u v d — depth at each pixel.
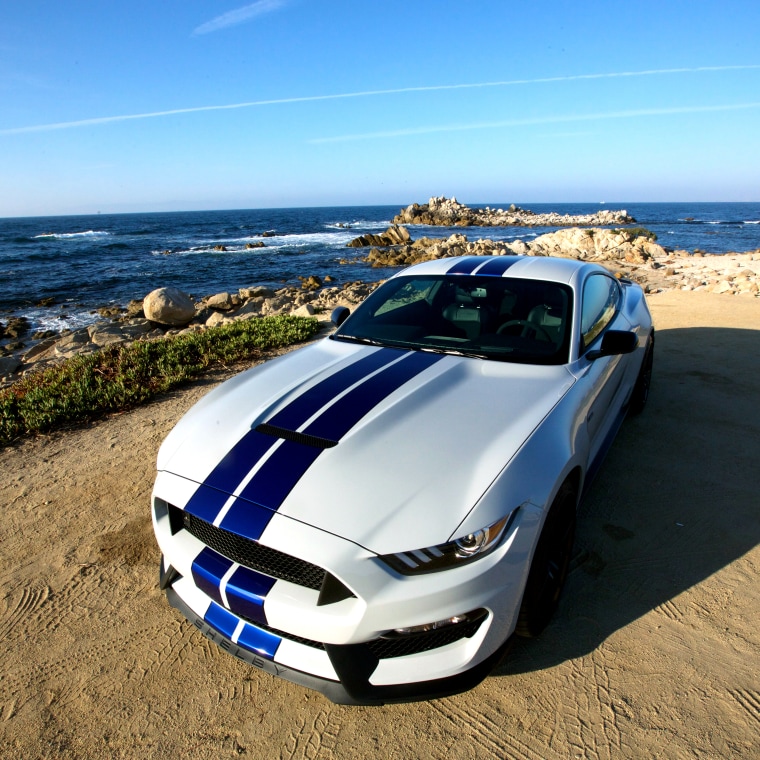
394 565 1.75
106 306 20.28
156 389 5.47
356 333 3.36
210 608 2.04
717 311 8.34
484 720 1.96
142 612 2.56
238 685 2.17
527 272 3.41
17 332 15.48
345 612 1.76
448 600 1.76
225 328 7.87
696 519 3.06
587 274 3.52
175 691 2.15
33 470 3.96
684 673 2.10
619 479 3.50
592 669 2.14
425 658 1.85
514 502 1.89
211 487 2.05
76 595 2.67
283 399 2.50
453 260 3.86
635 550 2.82
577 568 2.70
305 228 85.31
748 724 1.89
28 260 41.16
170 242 60.59
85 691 2.15
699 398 4.81
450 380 2.59
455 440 2.09
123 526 3.22
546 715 1.96
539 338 2.95
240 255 42.88
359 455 2.04
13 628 2.48
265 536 1.82
